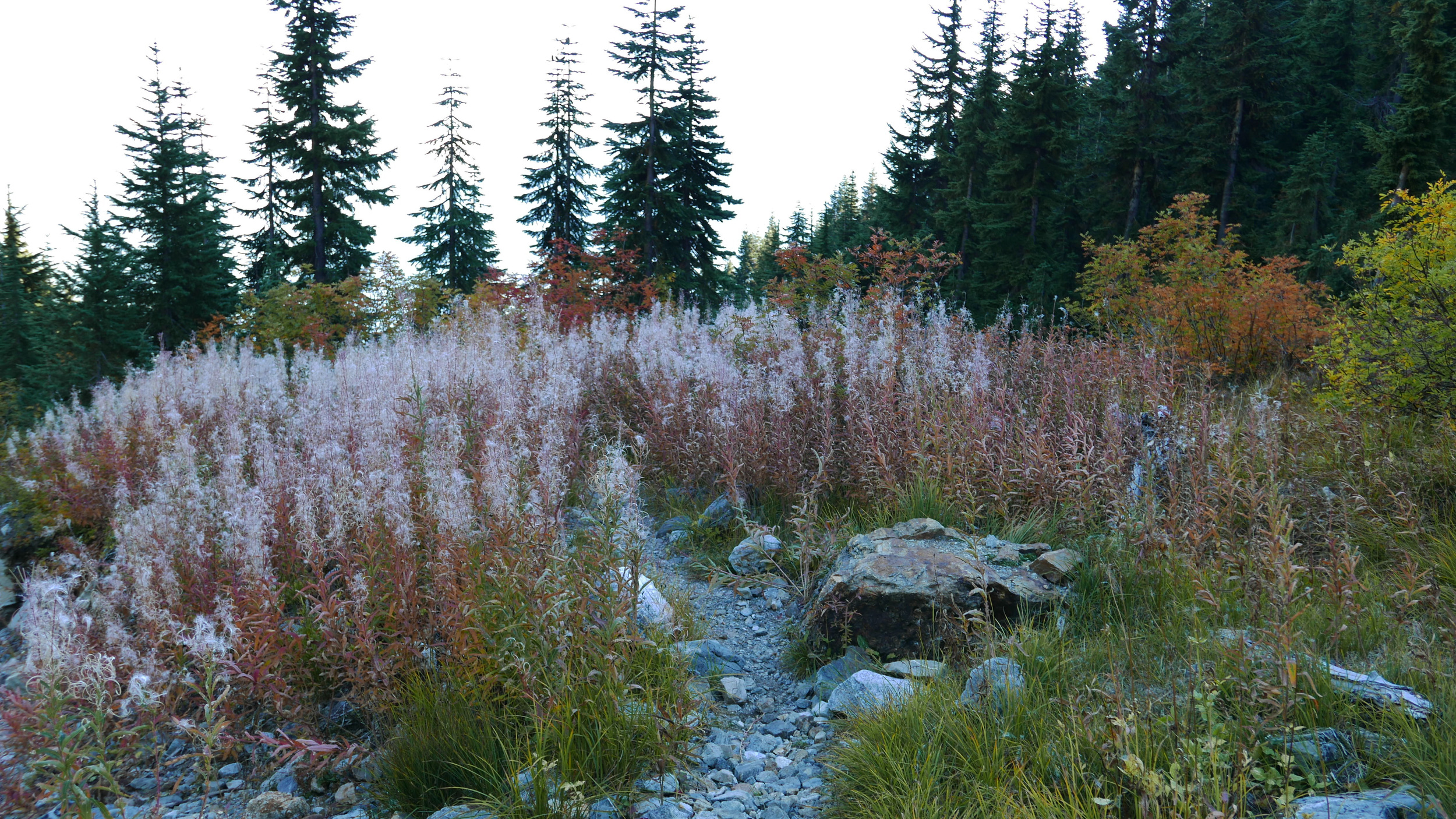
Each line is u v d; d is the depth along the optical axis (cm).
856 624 493
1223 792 270
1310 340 1101
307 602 449
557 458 556
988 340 881
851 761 360
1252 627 381
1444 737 297
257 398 923
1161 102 3341
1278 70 3192
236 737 396
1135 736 308
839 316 1000
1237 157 3253
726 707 470
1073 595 493
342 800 387
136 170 2880
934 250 1305
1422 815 260
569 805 335
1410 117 2497
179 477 595
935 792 321
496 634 398
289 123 3081
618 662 402
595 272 1738
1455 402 657
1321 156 3012
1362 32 3722
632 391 895
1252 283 1246
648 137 3144
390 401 699
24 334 3131
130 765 421
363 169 3150
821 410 754
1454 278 672
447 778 371
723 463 711
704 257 3291
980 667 405
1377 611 433
